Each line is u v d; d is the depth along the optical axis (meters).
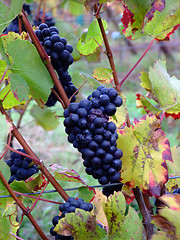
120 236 0.56
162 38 0.69
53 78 0.60
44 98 0.61
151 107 0.70
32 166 0.67
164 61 0.70
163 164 0.60
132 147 0.60
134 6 0.61
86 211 0.55
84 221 0.54
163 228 0.54
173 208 0.54
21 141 0.60
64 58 0.61
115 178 0.56
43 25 0.63
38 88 0.60
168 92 0.68
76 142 0.56
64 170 0.63
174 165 0.70
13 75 0.59
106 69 0.76
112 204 0.56
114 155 0.55
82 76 0.71
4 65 0.65
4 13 0.55
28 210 0.59
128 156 0.60
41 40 0.62
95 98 0.55
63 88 0.64
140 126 0.60
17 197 0.60
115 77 0.70
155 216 0.54
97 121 0.53
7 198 0.62
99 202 0.72
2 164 0.60
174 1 0.64
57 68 0.62
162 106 0.69
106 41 0.68
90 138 0.54
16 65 0.58
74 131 0.55
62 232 0.54
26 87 0.59
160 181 0.60
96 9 0.70
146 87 0.71
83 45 0.76
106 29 0.77
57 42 0.60
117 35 1.41
